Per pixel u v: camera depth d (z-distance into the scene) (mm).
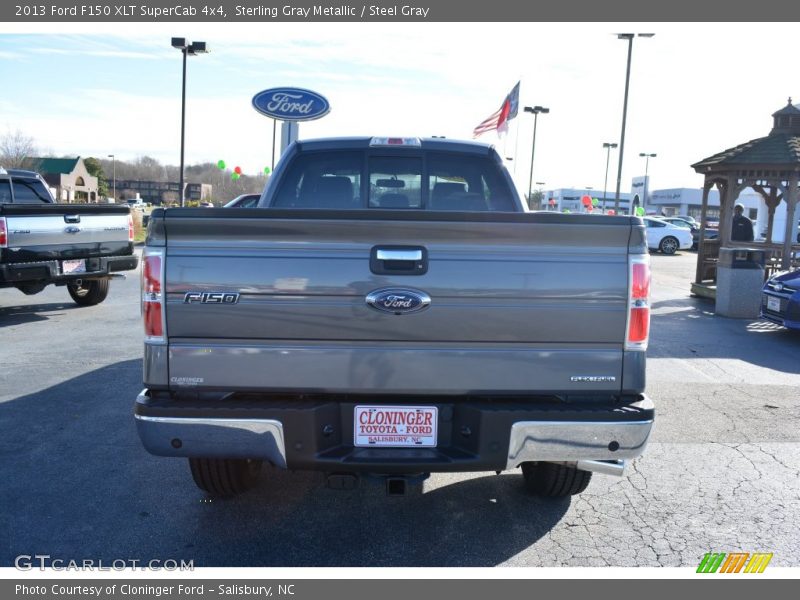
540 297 3080
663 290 15906
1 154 54688
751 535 3736
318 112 15930
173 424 3061
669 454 4996
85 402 6004
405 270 3055
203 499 4098
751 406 6266
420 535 3678
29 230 9336
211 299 3043
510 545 3580
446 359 3090
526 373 3115
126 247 10820
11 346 8273
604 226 3066
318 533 3686
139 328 9492
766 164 13586
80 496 4109
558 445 3119
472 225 3037
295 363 3078
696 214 66812
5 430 5266
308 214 3004
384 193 4855
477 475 4562
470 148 4879
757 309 11602
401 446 3189
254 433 3066
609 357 3135
